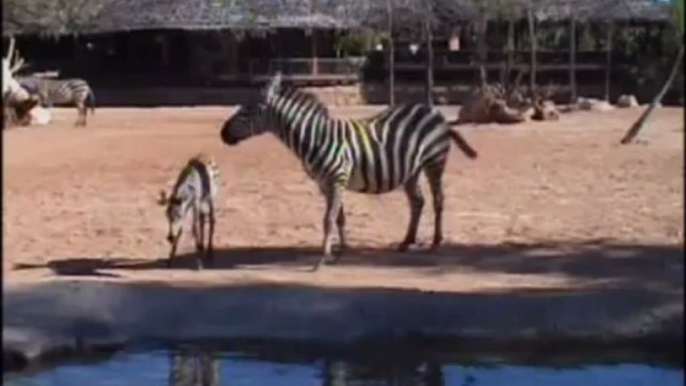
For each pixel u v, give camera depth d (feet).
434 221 47.39
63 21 146.92
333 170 41.57
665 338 32.24
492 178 65.82
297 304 34.04
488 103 106.93
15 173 69.67
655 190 61.57
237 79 156.35
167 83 160.35
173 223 40.96
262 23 157.17
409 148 42.83
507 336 32.35
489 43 160.56
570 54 146.30
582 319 33.06
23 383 29.55
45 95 119.44
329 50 167.12
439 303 33.86
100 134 99.25
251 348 32.24
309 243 46.32
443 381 29.76
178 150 83.15
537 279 39.09
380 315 33.32
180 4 159.43
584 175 67.56
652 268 41.04
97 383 29.35
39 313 33.58
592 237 47.98
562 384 29.25
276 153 78.95
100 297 34.91
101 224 51.06
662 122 106.01
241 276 38.99
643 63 148.25
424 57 156.76
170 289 36.01
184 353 31.83
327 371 30.55
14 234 48.39
